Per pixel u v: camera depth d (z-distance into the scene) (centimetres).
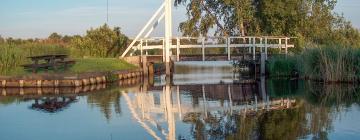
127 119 1329
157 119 1334
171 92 2094
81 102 1694
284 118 1309
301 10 3797
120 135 1110
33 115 1404
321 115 1351
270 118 1316
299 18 3747
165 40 3081
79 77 2377
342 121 1245
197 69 4697
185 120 1311
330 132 1105
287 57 2986
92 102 1695
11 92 2072
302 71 2691
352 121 1242
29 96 1900
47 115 1405
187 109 1534
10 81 2314
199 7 3875
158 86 2408
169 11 3067
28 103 1673
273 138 1050
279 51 3419
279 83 2486
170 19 3070
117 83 2588
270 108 1520
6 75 2391
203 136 1089
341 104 1580
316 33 3769
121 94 1984
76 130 1173
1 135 1118
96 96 1894
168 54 3077
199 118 1343
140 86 2405
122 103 1672
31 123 1271
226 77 3102
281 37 3138
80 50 3572
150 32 3162
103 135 1112
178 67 5328
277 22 3756
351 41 3838
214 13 3959
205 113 1440
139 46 3228
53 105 1620
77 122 1282
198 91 2142
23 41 4050
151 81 2759
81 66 2748
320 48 2473
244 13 3734
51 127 1213
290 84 2405
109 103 1673
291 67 2959
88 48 3700
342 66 2364
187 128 1190
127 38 3997
